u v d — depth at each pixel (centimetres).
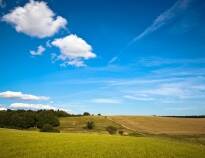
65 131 9462
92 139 4466
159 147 3716
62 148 3331
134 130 9350
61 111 15162
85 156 2856
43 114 11250
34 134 4909
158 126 10081
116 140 4472
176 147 3794
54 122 10681
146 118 11756
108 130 9000
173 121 10969
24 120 10956
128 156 2925
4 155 2773
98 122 11119
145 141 4488
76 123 11125
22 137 4294
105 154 3008
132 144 3962
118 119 11662
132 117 12094
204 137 7181
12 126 10894
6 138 4106
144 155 3008
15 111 13000
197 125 10025
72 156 2828
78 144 3744
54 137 4534
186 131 8919
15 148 3212
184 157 2944
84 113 15525
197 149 3662
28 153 2922
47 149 3222
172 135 7862
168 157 2923
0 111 12450
